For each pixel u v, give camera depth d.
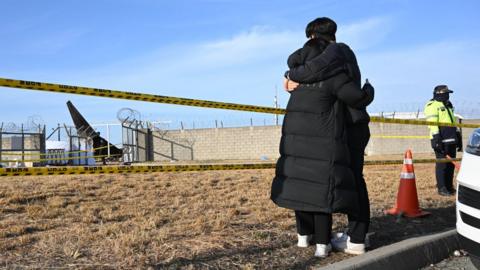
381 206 6.78
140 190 8.22
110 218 5.68
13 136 23.06
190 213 6.00
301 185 4.11
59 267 3.65
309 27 4.30
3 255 3.97
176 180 9.96
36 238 4.56
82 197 7.32
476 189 3.77
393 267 4.27
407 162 6.12
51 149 23.58
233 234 4.84
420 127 34.12
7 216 5.80
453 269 4.56
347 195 4.06
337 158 4.04
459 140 8.33
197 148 38.12
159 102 4.61
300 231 4.53
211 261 3.93
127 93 4.40
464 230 3.89
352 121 4.19
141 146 37.62
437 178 8.05
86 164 24.80
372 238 4.99
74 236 4.62
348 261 4.01
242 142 37.44
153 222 5.23
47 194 7.45
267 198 7.24
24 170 3.63
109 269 3.62
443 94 8.33
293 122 4.20
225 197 7.37
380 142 34.50
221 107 5.17
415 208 6.05
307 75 4.07
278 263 4.02
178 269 3.70
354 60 4.17
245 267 3.84
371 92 4.17
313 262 4.11
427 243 4.75
